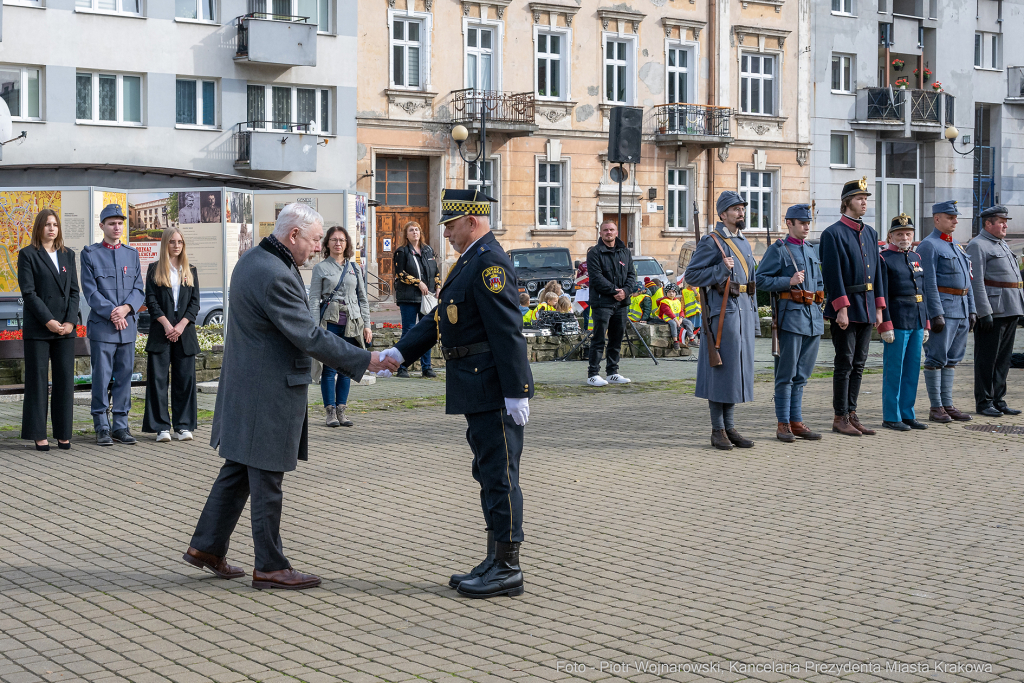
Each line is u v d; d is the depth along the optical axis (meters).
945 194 46.34
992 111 47.91
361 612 5.43
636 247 39.44
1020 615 5.41
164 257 10.30
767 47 41.59
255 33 32.53
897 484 8.54
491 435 5.79
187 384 10.46
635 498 8.02
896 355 11.13
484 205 5.93
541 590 5.82
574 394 14.00
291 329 5.73
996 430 11.20
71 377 9.98
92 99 31.31
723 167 40.88
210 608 5.48
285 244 5.89
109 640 4.99
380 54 35.12
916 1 45.53
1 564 6.25
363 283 11.42
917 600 5.65
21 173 29.56
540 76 37.84
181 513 7.50
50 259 9.80
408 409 12.62
